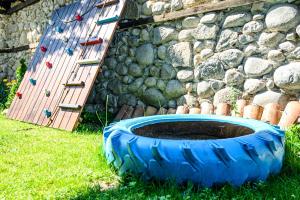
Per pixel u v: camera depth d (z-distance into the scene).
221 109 4.59
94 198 2.49
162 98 5.57
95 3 6.37
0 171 3.15
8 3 9.92
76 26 6.48
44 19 8.23
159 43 5.58
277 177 2.74
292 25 4.05
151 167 2.54
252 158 2.48
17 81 8.43
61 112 5.61
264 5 4.33
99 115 6.02
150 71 5.72
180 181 2.50
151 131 3.45
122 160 2.71
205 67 4.95
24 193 2.60
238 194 2.42
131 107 5.90
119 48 6.26
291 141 3.44
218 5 4.73
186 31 5.20
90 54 5.72
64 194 2.56
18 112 6.76
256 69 4.39
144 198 2.40
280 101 4.18
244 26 4.53
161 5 5.53
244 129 3.20
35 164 3.35
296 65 4.00
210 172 2.44
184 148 2.46
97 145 4.00
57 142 4.30
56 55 6.59
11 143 4.27
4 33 10.34
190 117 3.62
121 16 5.68
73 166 3.24
